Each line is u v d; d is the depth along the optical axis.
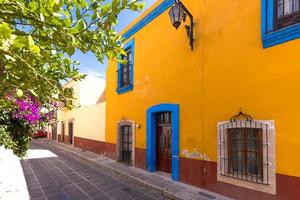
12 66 1.64
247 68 5.67
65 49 1.80
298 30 4.72
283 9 5.16
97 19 1.82
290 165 4.73
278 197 4.87
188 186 6.98
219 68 6.38
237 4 6.02
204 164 6.64
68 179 8.56
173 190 6.70
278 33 5.01
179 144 7.60
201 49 6.99
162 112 8.85
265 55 5.31
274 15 5.27
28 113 5.39
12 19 1.70
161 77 8.70
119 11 1.80
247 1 5.78
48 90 2.26
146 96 9.56
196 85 7.09
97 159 12.48
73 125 20.02
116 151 11.79
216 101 6.40
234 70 5.97
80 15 1.77
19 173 8.15
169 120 8.70
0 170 8.16
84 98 19.70
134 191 7.11
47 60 2.07
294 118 4.73
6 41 1.11
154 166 9.14
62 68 2.38
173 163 7.75
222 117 6.21
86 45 1.92
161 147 9.09
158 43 8.98
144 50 9.87
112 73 12.73
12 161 9.49
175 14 6.60
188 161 7.20
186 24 7.62
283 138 4.88
